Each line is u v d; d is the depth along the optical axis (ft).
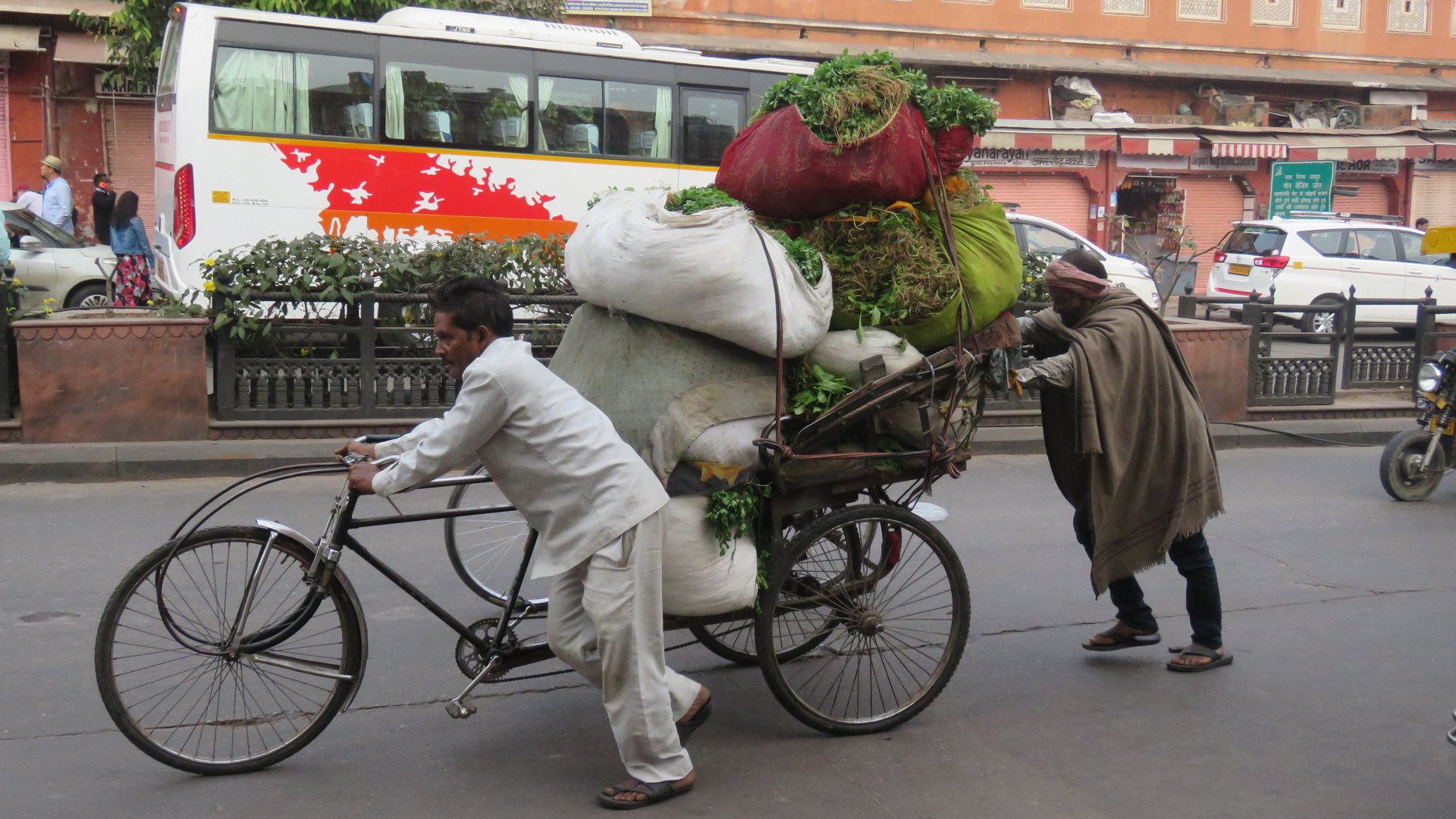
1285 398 32.04
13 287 23.84
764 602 11.64
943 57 63.72
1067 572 18.56
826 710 12.71
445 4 45.24
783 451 11.05
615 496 10.07
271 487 22.57
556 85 36.27
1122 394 13.66
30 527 19.20
